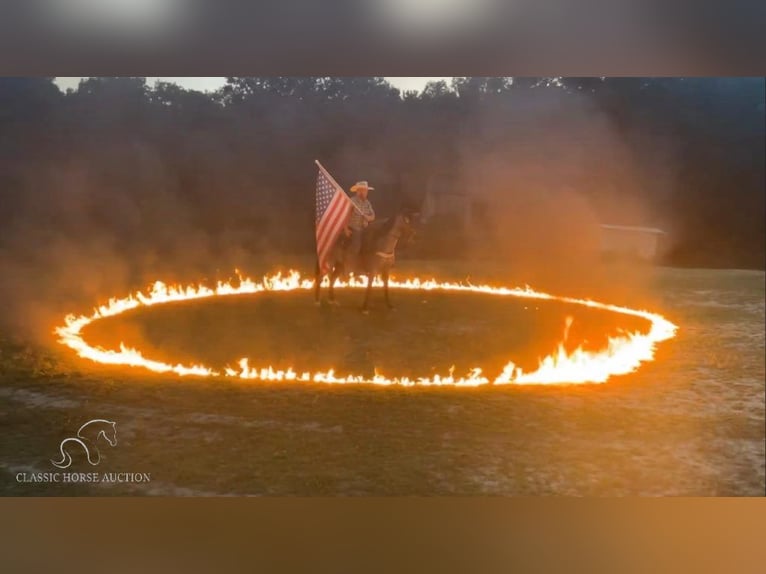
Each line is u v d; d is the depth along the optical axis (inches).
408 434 157.1
